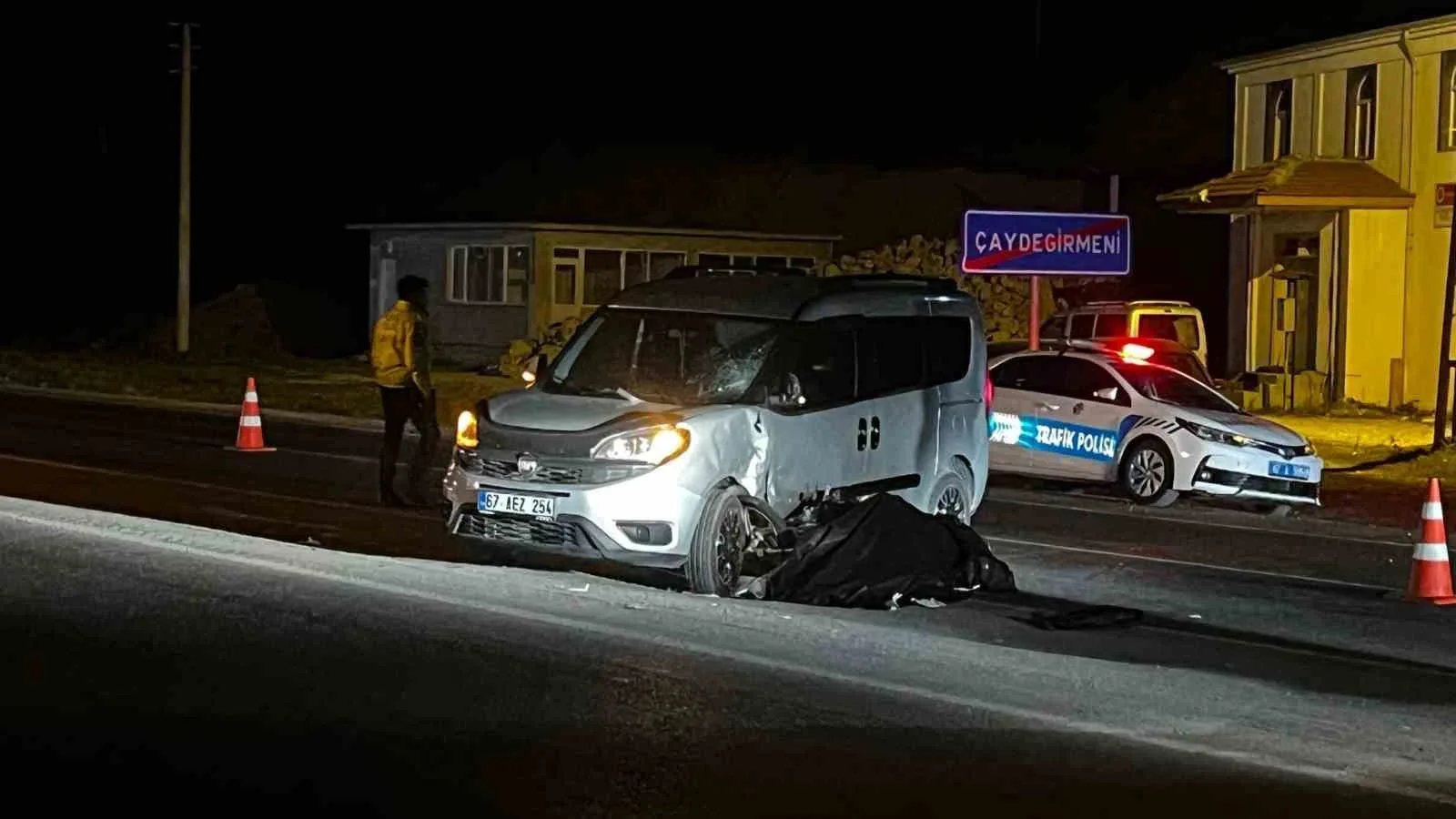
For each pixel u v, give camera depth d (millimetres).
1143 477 19203
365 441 23609
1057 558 14812
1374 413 31188
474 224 43250
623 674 9133
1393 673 10484
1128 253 25078
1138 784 7559
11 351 44500
